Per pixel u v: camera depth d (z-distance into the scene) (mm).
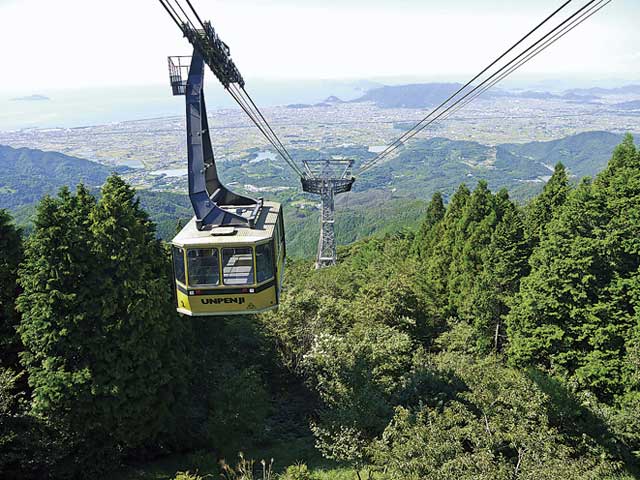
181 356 29172
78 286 26359
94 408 25938
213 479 26438
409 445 17188
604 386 30781
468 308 42281
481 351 39562
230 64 20766
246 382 29312
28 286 26531
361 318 36688
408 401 25312
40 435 24953
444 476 15648
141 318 26578
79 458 26250
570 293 33125
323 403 33438
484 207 49188
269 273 18344
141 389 26344
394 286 39531
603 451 23578
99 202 27953
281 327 36719
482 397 20938
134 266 27234
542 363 34562
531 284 35156
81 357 26375
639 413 25766
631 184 33688
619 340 31359
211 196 21062
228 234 18266
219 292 17953
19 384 29000
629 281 31531
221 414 28031
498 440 17844
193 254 17781
